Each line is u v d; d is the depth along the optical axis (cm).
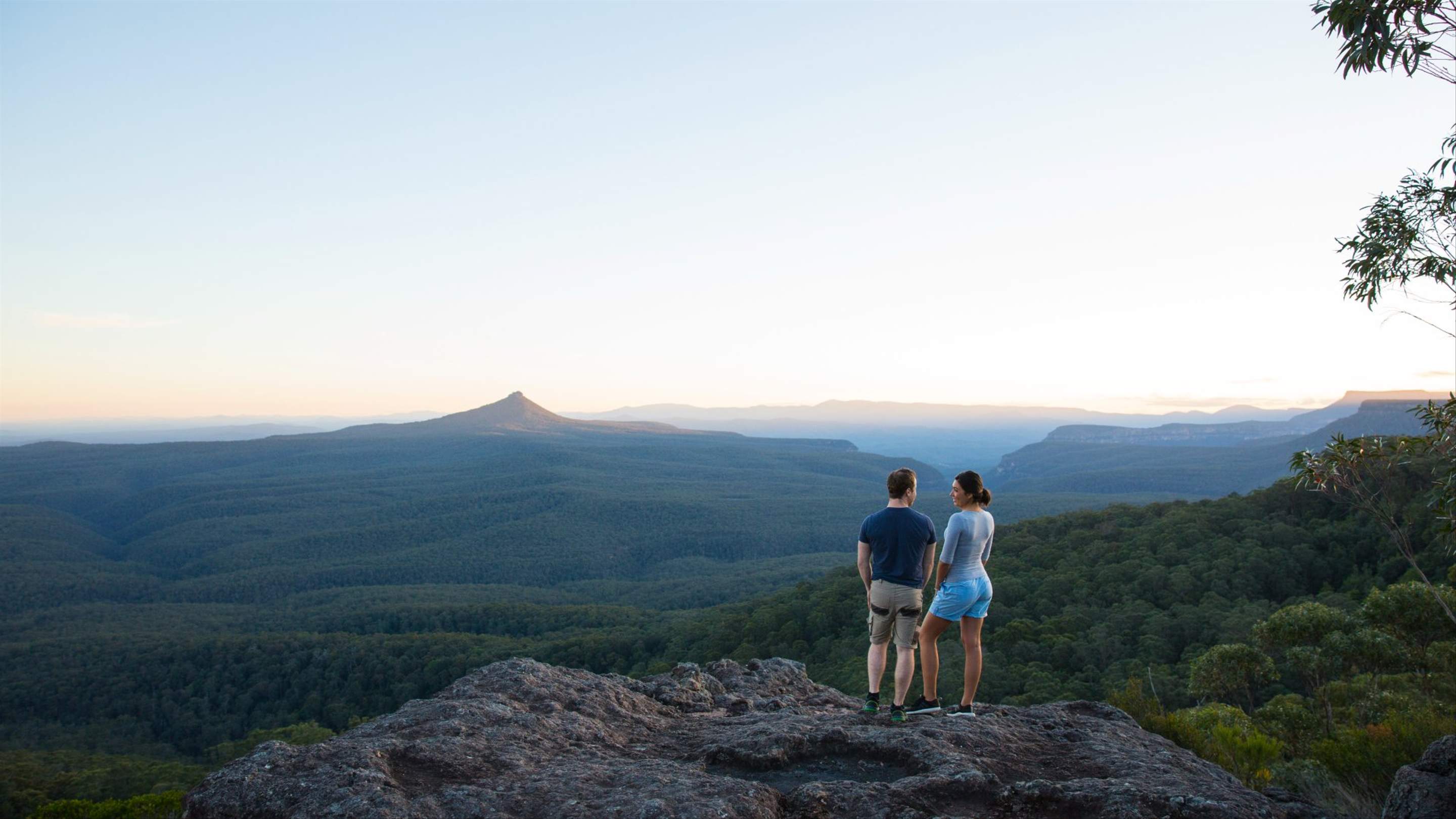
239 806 450
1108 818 446
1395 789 509
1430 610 1802
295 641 10612
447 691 686
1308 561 5294
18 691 9762
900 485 651
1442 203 666
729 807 432
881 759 540
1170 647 4450
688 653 7919
